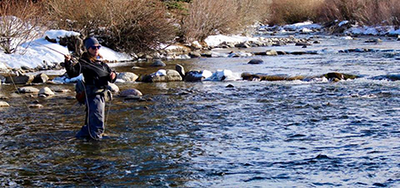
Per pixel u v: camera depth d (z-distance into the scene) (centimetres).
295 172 554
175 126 792
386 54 2002
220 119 845
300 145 666
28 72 1612
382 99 1005
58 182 534
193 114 889
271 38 3419
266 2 4738
